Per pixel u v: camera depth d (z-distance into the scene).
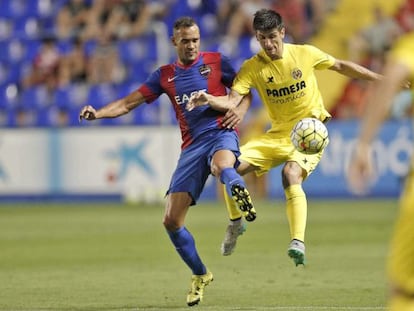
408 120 69.31
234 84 31.20
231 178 28.19
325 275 36.22
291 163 31.86
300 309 28.06
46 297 31.64
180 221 29.66
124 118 78.12
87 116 30.41
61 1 87.12
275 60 31.84
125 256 43.47
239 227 31.98
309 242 47.62
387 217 58.66
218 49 78.94
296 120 32.62
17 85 83.06
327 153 70.44
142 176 72.75
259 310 28.05
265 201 71.19
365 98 74.00
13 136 74.06
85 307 29.34
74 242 49.66
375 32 77.00
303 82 32.12
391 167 69.69
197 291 29.59
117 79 80.56
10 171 74.31
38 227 57.75
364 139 15.50
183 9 83.50
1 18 88.44
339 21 78.94
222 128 30.33
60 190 73.81
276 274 36.88
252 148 33.12
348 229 52.97
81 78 81.31
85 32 83.06
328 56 32.31
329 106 74.06
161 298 31.27
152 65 80.44
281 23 31.17
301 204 30.53
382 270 37.25
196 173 29.89
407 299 16.59
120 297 31.58
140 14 83.25
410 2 78.50
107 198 73.44
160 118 74.12
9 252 45.75
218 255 43.41
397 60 16.55
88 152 73.38
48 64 82.38
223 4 82.62
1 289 33.69
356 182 15.45
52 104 81.50
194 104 29.50
